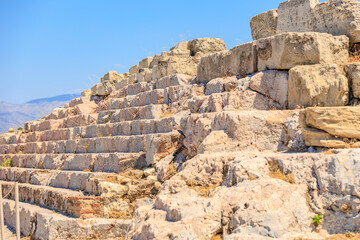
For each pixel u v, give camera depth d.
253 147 13.07
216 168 12.10
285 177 10.44
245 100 14.88
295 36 14.31
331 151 10.42
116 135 21.59
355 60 14.62
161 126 18.12
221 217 10.00
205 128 14.45
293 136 12.40
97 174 18.53
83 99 29.05
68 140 24.88
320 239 8.90
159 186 15.49
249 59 16.05
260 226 9.27
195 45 23.02
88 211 15.96
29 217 19.17
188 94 18.50
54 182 22.56
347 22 15.00
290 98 14.12
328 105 13.20
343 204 9.27
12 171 28.12
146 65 25.84
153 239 9.89
